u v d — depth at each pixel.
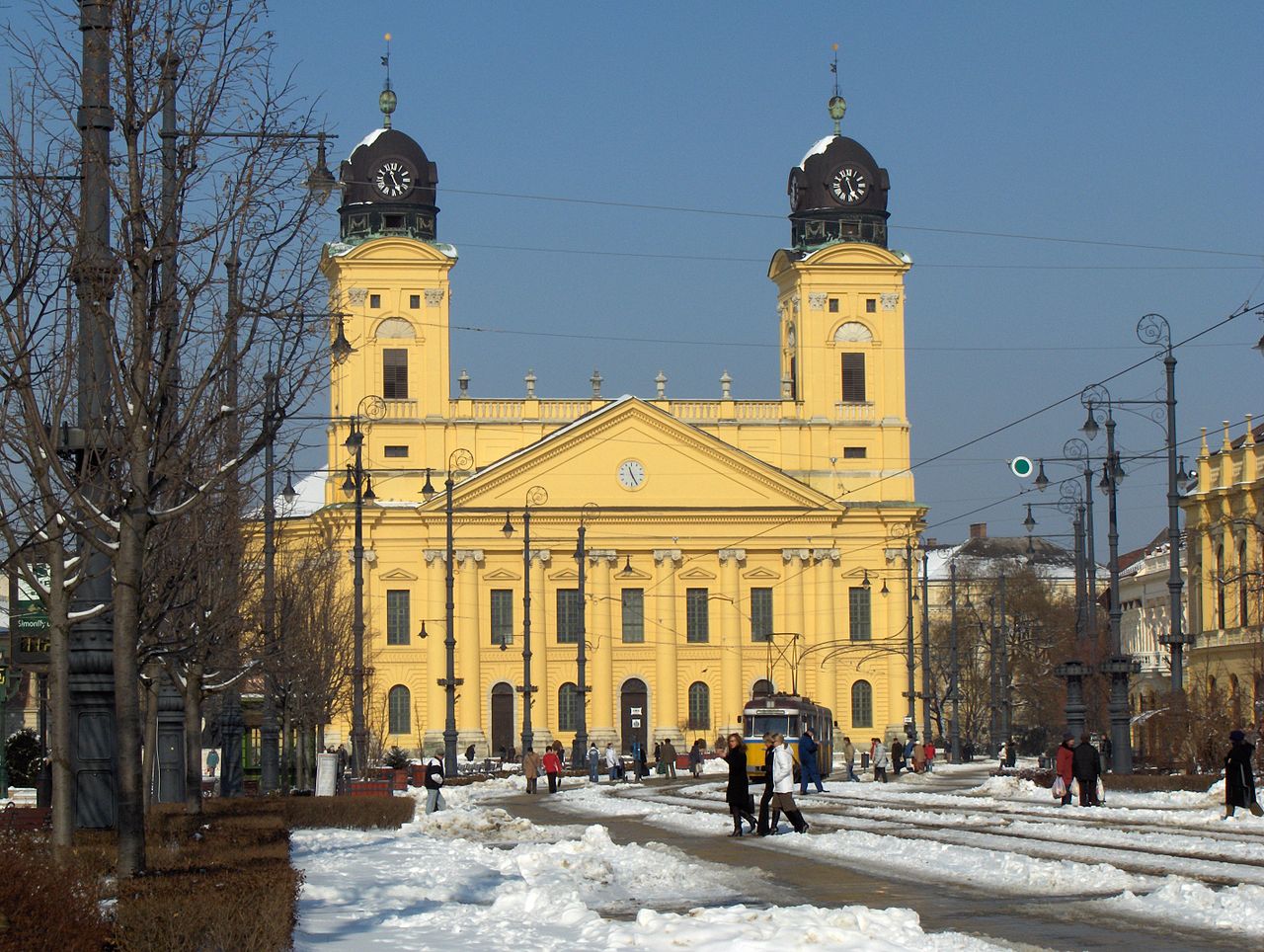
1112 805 50.16
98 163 23.08
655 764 103.12
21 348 23.25
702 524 127.44
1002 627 125.69
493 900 27.80
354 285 124.00
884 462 129.12
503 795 76.25
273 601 45.94
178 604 33.75
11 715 85.75
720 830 44.03
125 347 23.53
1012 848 34.59
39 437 23.17
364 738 71.06
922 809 51.16
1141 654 131.38
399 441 125.12
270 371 24.03
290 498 49.97
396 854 36.31
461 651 125.38
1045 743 123.62
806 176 130.50
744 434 128.62
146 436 22.44
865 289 129.00
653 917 22.30
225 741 52.88
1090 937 21.64
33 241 23.16
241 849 26.11
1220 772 58.56
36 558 28.27
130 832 21.89
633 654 127.44
